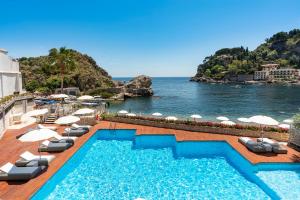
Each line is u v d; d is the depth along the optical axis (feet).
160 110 193.16
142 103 236.43
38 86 214.90
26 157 44.29
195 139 62.54
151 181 43.98
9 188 36.65
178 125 73.41
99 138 72.95
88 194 39.17
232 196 38.65
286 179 42.75
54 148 53.36
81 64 313.32
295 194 37.52
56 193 39.45
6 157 50.19
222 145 62.03
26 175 38.99
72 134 65.77
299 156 50.34
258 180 43.01
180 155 57.88
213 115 168.76
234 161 54.29
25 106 99.96
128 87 296.51
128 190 40.60
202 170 49.06
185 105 223.71
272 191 38.34
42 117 81.87
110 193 39.55
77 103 104.32
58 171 43.62
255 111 188.03
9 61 100.63
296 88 458.50
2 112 66.28
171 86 592.19
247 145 55.36
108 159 54.90
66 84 245.86
